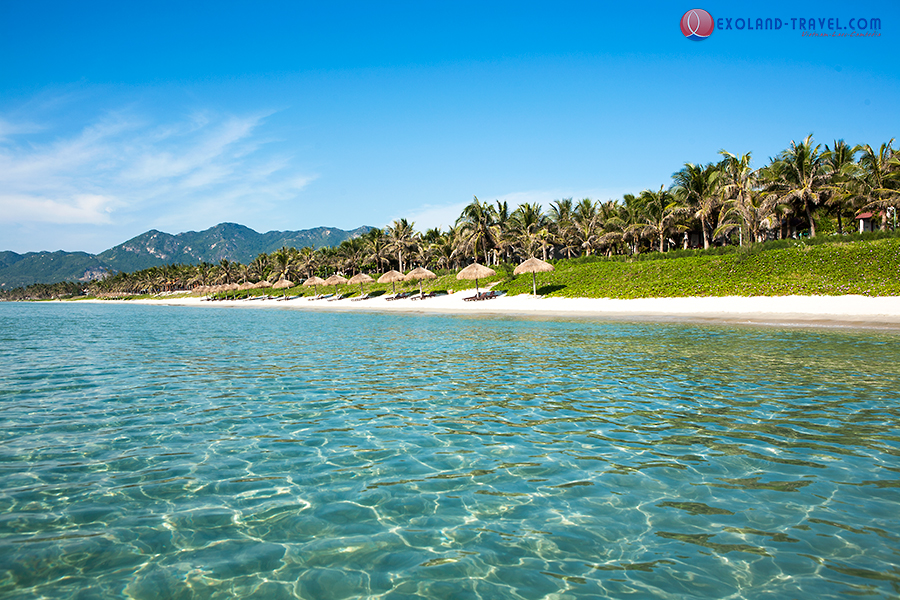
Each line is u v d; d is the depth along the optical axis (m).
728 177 45.22
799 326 21.22
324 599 3.75
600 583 3.89
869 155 41.47
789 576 3.92
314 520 4.98
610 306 34.19
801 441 6.98
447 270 68.56
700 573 4.00
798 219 47.81
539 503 5.27
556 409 8.93
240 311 58.09
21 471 6.23
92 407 9.38
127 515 5.10
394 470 6.22
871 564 4.06
